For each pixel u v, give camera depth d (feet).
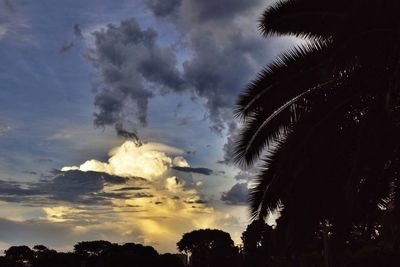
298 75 39.47
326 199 38.45
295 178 38.86
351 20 30.50
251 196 42.47
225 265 230.07
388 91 32.65
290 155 38.75
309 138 38.14
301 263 118.83
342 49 31.04
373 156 35.22
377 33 30.66
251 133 41.75
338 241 43.01
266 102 40.83
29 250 254.88
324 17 39.14
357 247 87.20
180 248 242.78
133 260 197.77
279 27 41.68
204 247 238.07
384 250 82.58
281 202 41.37
